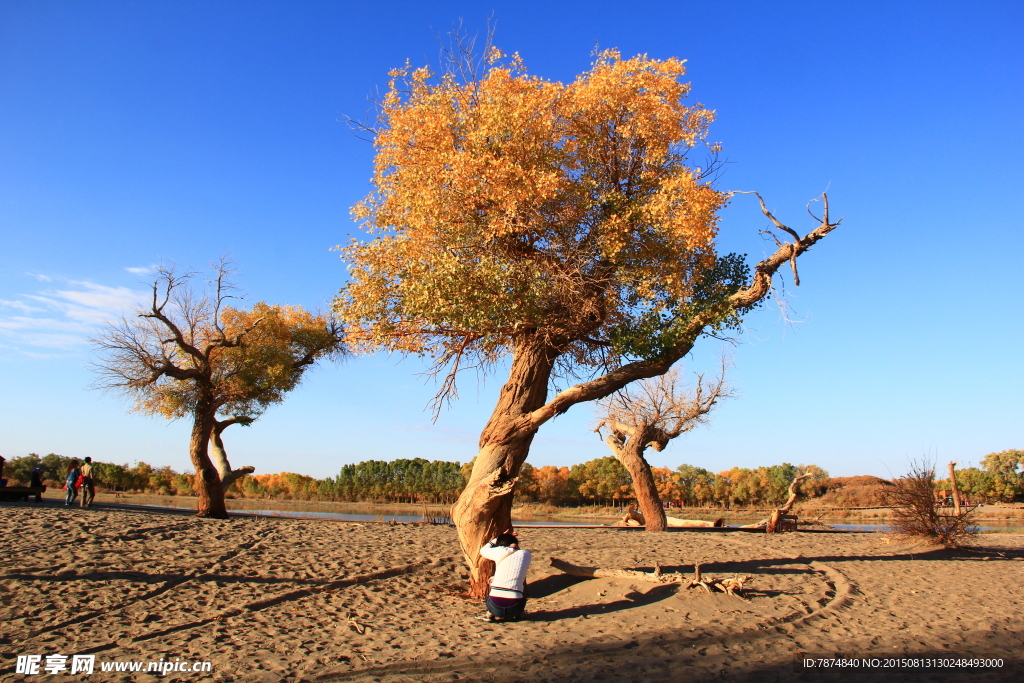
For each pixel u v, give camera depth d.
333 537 16.53
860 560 15.73
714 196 11.01
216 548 13.49
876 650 7.73
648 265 11.35
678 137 11.82
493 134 10.82
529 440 11.17
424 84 11.66
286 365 26.50
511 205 10.36
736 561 14.81
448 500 63.78
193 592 10.19
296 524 19.84
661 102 11.59
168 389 24.73
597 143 12.08
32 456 58.72
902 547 19.00
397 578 12.15
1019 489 60.84
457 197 10.88
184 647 7.58
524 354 11.48
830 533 23.69
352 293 11.55
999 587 12.70
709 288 11.49
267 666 6.91
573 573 11.66
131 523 15.76
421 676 6.61
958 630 8.95
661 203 10.75
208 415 23.91
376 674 6.68
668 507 64.69
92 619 8.55
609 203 11.57
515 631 8.55
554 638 8.14
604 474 64.06
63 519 15.35
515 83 11.23
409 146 11.69
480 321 10.58
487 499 10.40
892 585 12.48
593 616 9.34
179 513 23.34
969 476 62.38
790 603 10.32
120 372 22.08
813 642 8.08
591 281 11.01
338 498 71.56
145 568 11.27
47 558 11.16
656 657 7.27
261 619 9.02
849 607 10.33
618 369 11.32
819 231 10.75
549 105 11.48
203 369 24.12
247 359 24.98
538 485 68.06
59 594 9.43
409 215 11.34
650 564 14.29
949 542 19.08
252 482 76.62
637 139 11.91
